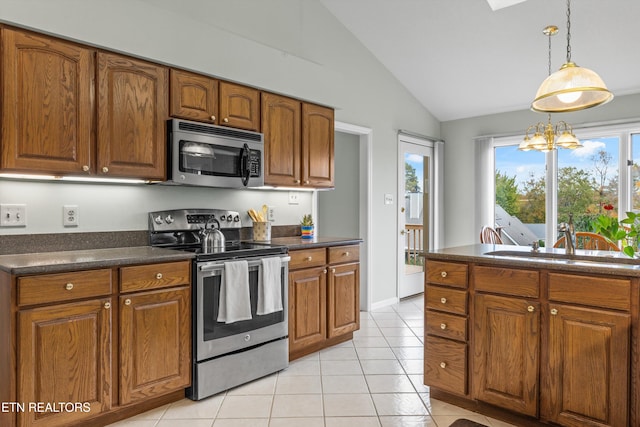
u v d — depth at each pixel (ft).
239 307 8.57
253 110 10.40
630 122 13.87
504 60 13.80
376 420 7.43
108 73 7.83
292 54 12.43
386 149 15.88
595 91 6.24
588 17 11.30
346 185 15.99
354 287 11.82
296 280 10.19
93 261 6.74
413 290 17.58
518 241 16.81
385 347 11.33
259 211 11.75
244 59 10.09
